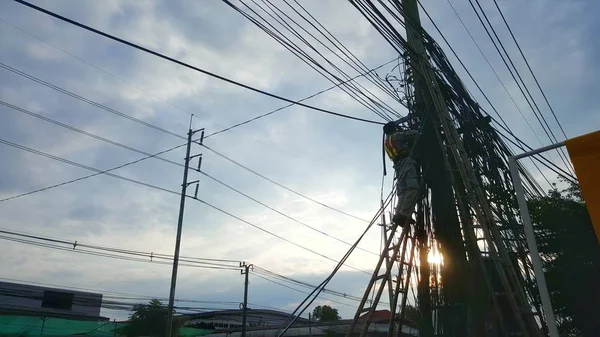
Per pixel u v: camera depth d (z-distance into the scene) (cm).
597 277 1723
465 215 948
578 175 532
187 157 3061
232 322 5288
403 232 1002
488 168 1098
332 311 6097
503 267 877
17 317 2498
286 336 3975
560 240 1791
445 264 979
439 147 1052
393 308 1038
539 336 808
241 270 3662
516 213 1111
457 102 1127
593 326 1736
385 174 1159
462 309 933
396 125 1159
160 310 3622
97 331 2828
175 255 2812
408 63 1091
